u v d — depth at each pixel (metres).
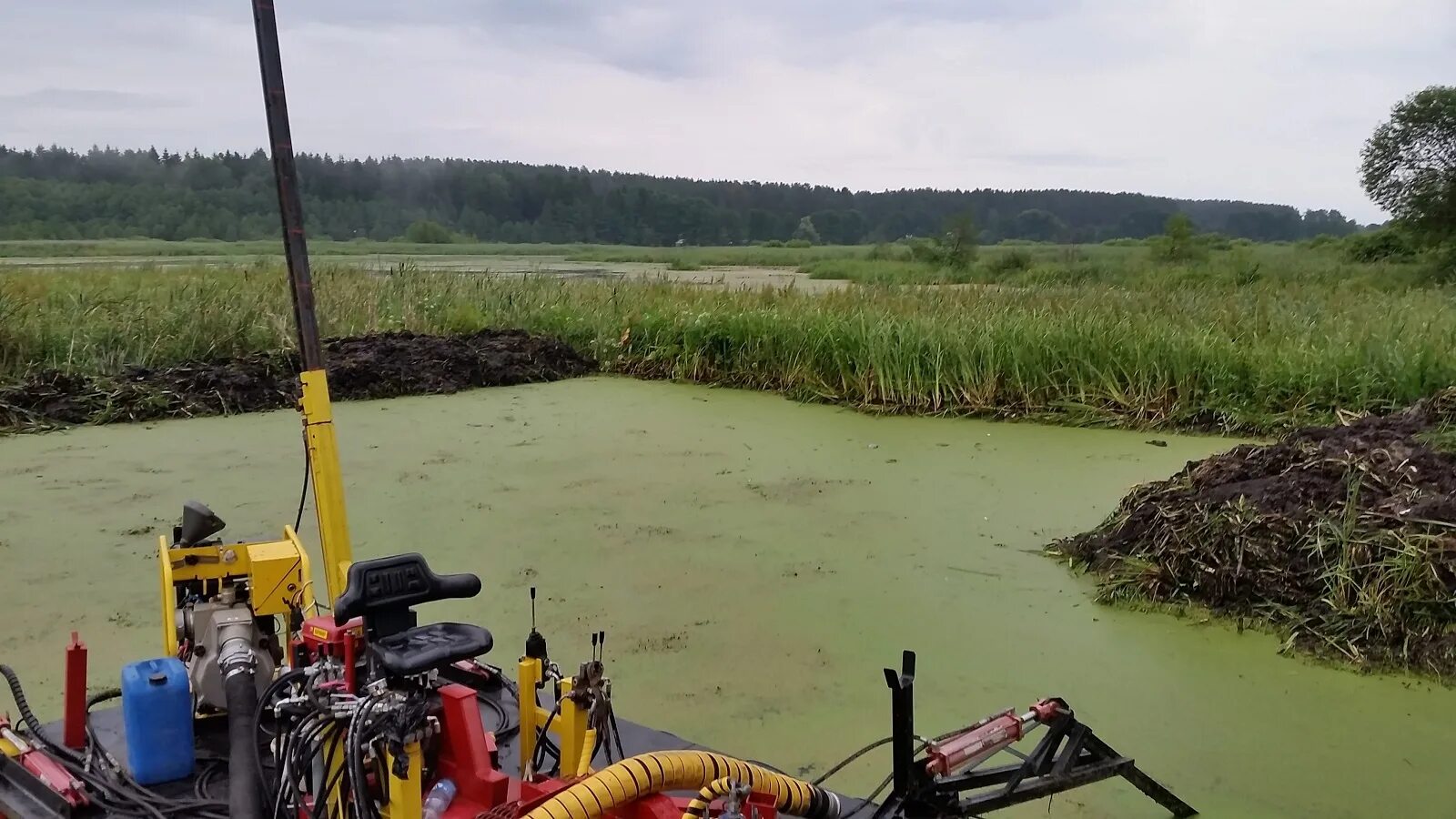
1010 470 7.89
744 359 12.17
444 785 2.51
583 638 4.74
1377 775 3.71
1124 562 5.66
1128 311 12.16
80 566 5.58
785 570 5.67
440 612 5.02
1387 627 4.75
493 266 34.56
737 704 4.12
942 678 4.42
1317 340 10.45
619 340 13.30
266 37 3.80
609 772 2.35
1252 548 5.35
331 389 10.85
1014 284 21.12
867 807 3.15
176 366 11.00
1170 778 3.68
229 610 3.56
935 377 10.45
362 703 2.40
